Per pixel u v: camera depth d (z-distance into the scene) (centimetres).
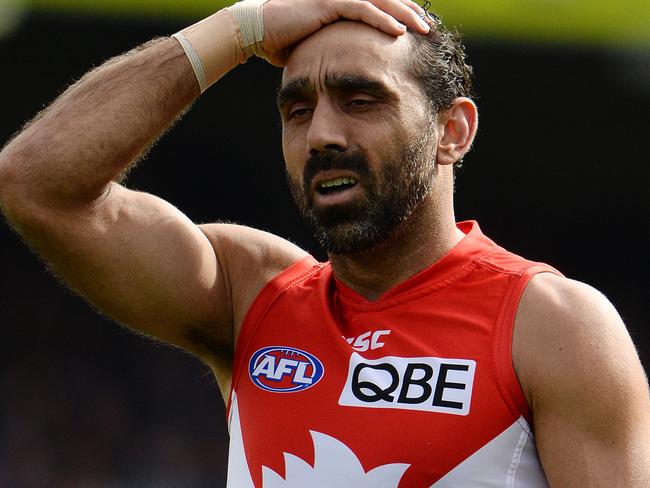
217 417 4869
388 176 963
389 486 902
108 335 5050
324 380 963
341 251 971
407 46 995
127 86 1023
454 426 899
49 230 1012
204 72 1040
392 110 967
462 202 6094
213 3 2995
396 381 934
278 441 959
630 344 905
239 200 5581
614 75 4344
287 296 1037
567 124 5319
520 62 4206
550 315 910
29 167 1006
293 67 1000
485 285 958
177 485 4666
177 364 4962
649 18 3209
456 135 1029
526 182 5975
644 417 884
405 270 992
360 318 986
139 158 1068
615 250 6269
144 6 3036
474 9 3111
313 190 973
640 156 5653
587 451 868
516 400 900
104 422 4800
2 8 3228
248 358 1020
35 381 4938
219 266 1070
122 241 1026
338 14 997
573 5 3192
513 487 888
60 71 4241
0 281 5162
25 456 4569
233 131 5162
